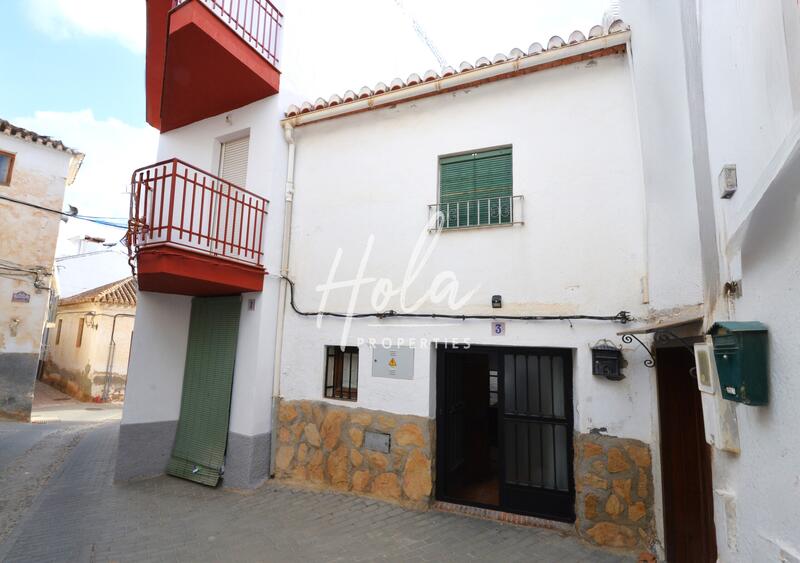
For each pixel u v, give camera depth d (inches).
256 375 221.9
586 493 159.9
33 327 447.2
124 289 661.9
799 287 64.9
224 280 210.5
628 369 159.5
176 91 240.4
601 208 171.9
